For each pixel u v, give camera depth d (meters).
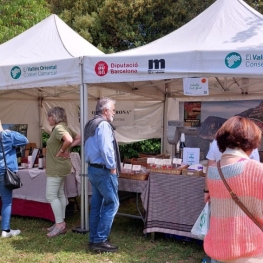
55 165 4.54
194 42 4.36
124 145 10.95
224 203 1.79
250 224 1.73
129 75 4.25
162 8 13.27
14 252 4.11
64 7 14.92
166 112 7.69
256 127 1.88
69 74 4.55
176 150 5.14
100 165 3.84
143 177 4.43
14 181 4.39
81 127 4.53
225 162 1.84
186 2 12.83
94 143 3.84
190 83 3.96
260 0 11.18
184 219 4.14
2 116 7.30
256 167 1.74
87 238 4.47
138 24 13.31
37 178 5.22
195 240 4.30
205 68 3.88
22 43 5.58
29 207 5.43
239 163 1.78
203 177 4.04
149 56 4.15
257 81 6.07
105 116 3.96
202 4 12.62
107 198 3.91
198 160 4.51
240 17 4.60
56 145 4.51
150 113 7.97
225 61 3.79
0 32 9.24
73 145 4.65
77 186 5.29
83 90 4.50
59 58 4.84
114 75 4.32
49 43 5.37
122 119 8.03
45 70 4.69
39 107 7.95
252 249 1.71
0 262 3.83
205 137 5.48
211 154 3.32
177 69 4.01
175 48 4.33
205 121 6.66
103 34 13.56
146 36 13.38
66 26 5.91
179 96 7.49
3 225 4.62
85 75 4.47
